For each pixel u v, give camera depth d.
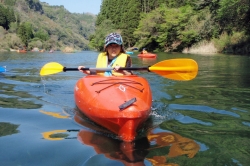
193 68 3.80
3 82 6.35
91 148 2.47
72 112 3.75
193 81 6.66
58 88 5.72
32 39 75.25
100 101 3.05
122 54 4.22
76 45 157.50
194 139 2.71
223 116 3.55
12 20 85.38
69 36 160.00
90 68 3.92
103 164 2.14
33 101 4.42
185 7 40.00
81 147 2.49
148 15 45.03
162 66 3.92
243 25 26.27
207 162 2.19
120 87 3.30
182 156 2.30
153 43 43.69
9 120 3.35
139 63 13.38
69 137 2.76
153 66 3.91
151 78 7.28
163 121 3.33
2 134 2.84
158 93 5.12
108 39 4.11
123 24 51.44
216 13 29.41
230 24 27.70
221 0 26.52
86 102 3.31
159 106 4.11
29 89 5.53
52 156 2.30
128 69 3.83
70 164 2.15
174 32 37.59
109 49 4.19
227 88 5.62
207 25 30.67
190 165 2.13
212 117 3.50
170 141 2.65
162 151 2.40
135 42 49.88
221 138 2.74
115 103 2.88
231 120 3.37
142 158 2.25
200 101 4.43
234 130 2.99
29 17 150.88
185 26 34.72
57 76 7.68
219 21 29.31
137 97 3.04
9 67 10.35
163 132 2.92
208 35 31.23
